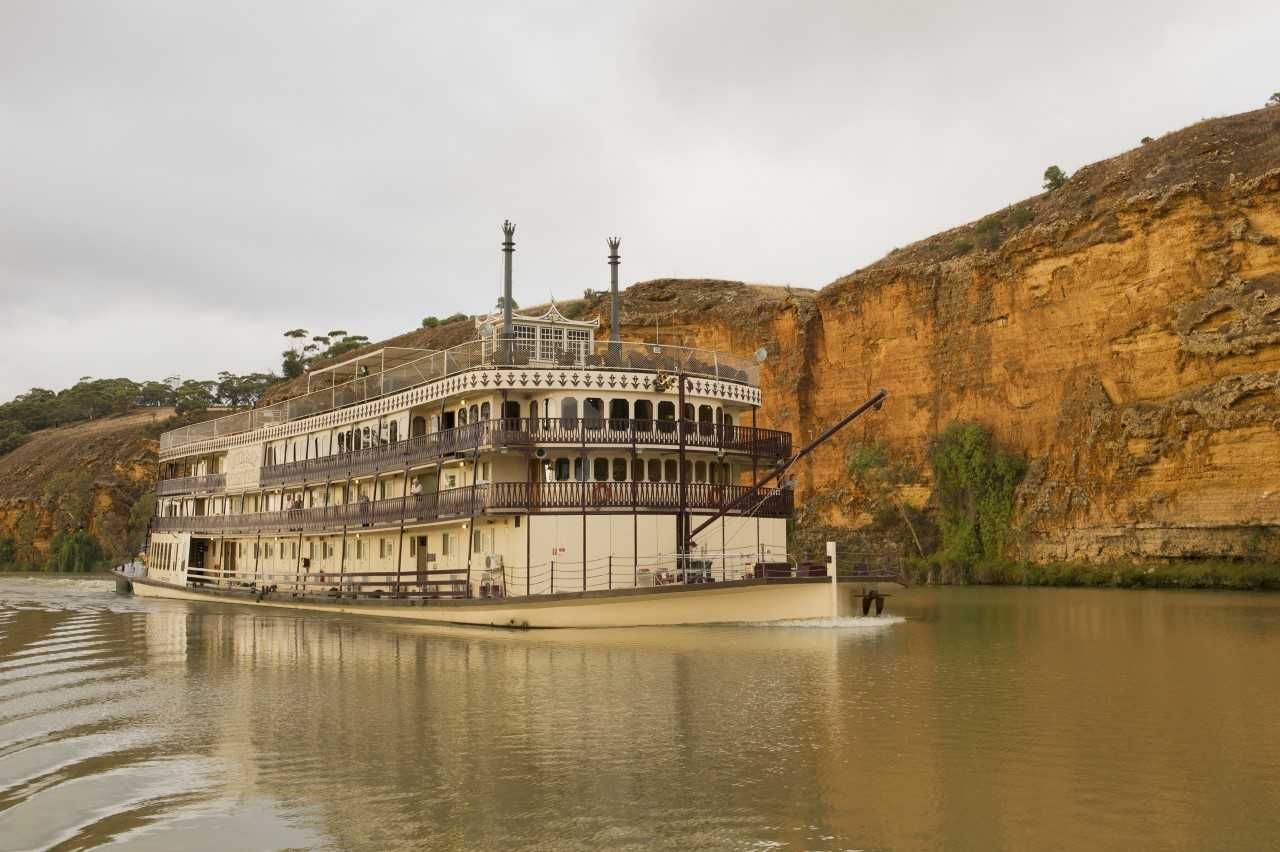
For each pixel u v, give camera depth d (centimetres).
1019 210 9912
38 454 18838
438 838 1474
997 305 9369
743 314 11569
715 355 4559
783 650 3259
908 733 2022
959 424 9388
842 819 1506
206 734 2150
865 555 9488
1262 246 7550
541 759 1872
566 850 1416
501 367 4153
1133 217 8262
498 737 2053
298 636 3969
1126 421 7950
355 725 2203
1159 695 2408
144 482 16112
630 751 1916
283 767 1867
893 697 2405
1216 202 7875
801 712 2238
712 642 3459
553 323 4800
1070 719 2133
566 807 1593
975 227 10531
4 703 2552
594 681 2675
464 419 4488
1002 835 1424
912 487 9688
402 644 3591
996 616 4738
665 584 3834
